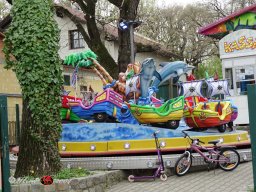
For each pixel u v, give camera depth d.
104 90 12.48
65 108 12.42
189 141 11.65
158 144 11.11
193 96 13.76
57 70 9.51
